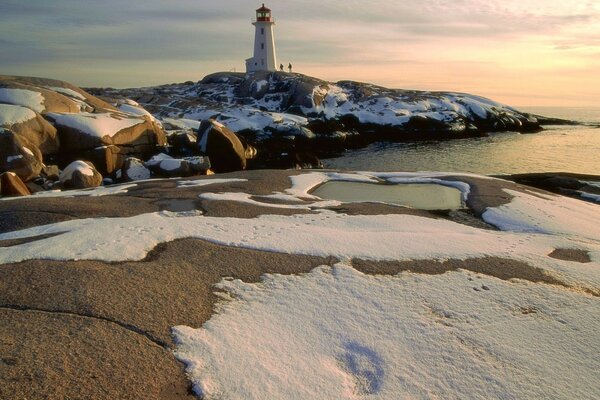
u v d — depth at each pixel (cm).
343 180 1373
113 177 1711
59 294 466
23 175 1411
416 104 4825
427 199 1123
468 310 472
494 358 389
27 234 712
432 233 754
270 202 994
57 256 586
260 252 631
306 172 1483
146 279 518
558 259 647
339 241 682
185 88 6216
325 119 4328
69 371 343
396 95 5191
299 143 3606
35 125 1683
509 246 695
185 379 351
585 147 3456
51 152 1741
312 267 580
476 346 407
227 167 2117
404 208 972
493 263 613
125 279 514
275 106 4841
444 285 533
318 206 963
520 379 363
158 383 343
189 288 505
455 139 4191
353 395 344
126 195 1052
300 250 641
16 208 874
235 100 5184
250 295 497
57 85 2298
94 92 5772
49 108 1903
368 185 1312
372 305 479
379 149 3578
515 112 5356
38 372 337
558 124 5869
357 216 865
